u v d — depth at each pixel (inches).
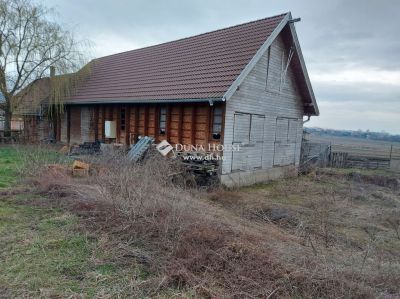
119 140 540.7
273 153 508.4
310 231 235.8
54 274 136.8
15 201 235.1
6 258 147.4
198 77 430.0
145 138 417.4
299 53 491.5
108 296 122.3
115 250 161.0
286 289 133.3
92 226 189.5
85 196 234.1
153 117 477.7
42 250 157.4
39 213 211.9
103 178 264.8
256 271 142.9
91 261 149.3
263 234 205.6
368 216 303.1
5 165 378.0
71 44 644.1
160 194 228.1
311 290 133.4
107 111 568.7
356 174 606.2
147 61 600.7
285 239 204.8
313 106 566.3
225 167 398.9
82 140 636.7
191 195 295.1
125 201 211.9
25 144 569.0
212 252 157.3
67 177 298.7
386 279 148.2
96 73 681.0
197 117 421.4
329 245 207.2
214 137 406.3
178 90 423.5
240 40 461.7
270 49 463.8
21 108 658.2
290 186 441.7
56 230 183.0
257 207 301.0
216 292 130.0
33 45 617.6
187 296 126.8
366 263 170.2
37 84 641.6
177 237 172.7
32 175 310.7
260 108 458.6
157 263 149.6
